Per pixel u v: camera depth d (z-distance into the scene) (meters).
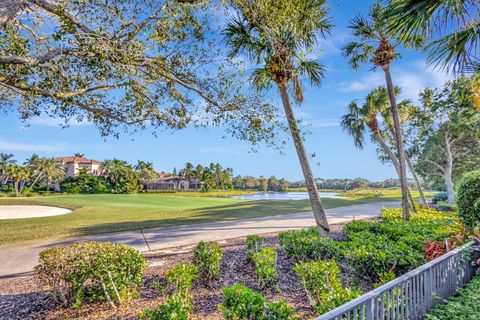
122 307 3.77
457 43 4.44
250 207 18.48
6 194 51.44
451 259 3.69
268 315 2.55
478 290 3.48
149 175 73.56
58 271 3.69
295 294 4.21
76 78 3.90
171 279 3.95
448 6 4.04
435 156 22.72
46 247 7.67
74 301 3.81
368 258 4.52
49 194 54.66
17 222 12.30
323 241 5.59
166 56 4.82
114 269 3.87
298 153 7.59
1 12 3.12
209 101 5.33
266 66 7.16
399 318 2.62
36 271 3.84
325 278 3.64
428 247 4.62
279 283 4.64
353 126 18.09
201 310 3.66
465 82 11.09
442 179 26.94
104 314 3.57
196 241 8.16
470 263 4.10
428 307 3.07
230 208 18.05
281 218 13.22
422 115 21.28
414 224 7.93
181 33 4.79
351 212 15.91
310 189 7.44
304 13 5.93
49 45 4.09
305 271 3.86
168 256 6.51
